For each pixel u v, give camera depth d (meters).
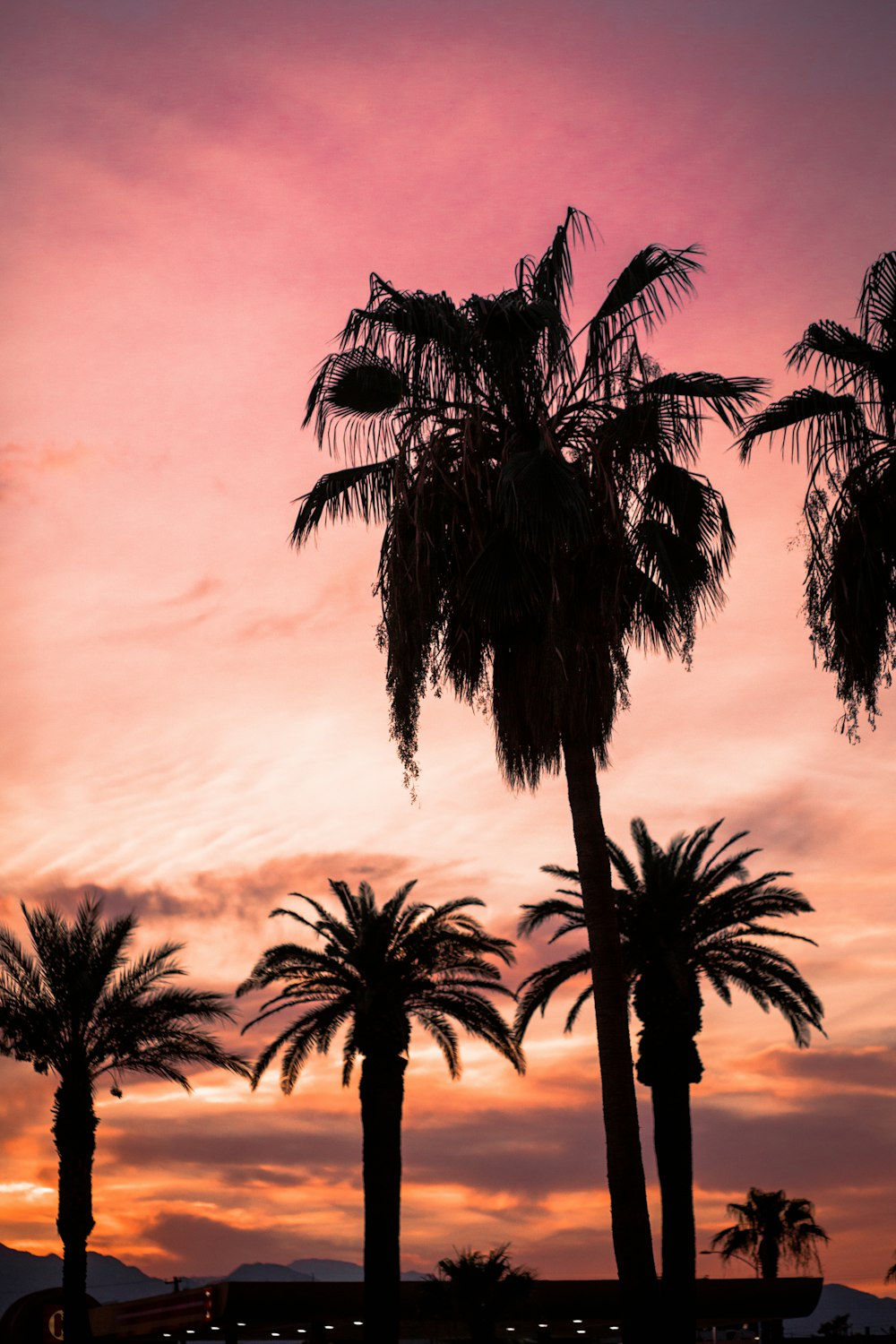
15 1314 71.25
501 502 17.58
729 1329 69.12
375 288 19.03
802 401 15.80
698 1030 40.09
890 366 15.43
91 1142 43.22
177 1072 44.44
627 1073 17.89
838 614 15.35
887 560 15.34
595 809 18.55
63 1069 43.34
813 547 15.55
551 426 19.25
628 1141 17.64
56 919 43.97
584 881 18.44
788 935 40.78
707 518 19.34
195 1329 61.94
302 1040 43.56
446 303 18.92
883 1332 70.75
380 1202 41.16
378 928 43.59
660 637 19.77
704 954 40.81
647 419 18.88
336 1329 63.06
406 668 18.41
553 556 18.16
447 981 44.03
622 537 18.55
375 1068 42.38
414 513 18.86
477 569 18.30
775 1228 72.75
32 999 43.59
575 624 18.36
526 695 18.52
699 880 40.91
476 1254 48.78
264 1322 58.97
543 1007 41.66
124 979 44.16
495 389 19.58
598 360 19.50
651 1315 16.98
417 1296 50.28
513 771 19.11
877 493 15.42
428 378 19.25
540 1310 57.47
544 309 18.75
